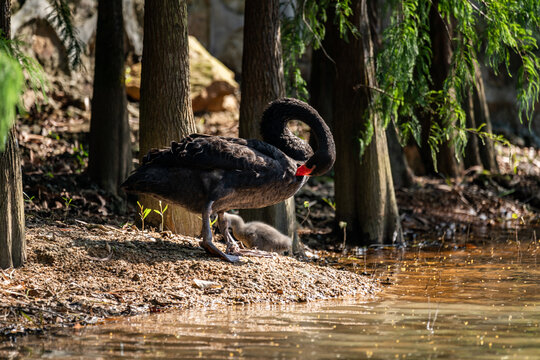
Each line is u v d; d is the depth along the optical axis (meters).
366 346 5.91
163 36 9.87
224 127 19.75
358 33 11.66
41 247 8.36
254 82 10.68
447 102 11.83
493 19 10.96
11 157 7.88
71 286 7.69
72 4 18.83
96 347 5.93
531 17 11.27
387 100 11.75
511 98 26.14
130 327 6.64
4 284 7.50
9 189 7.85
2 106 4.80
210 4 23.19
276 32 10.71
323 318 7.00
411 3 11.14
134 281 7.96
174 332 6.42
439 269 10.16
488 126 18.98
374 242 12.58
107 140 13.77
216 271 8.31
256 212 10.79
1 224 7.77
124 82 14.04
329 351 5.77
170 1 9.84
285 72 12.74
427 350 5.79
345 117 12.55
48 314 6.96
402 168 17.36
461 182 17.98
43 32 18.05
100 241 8.77
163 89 9.90
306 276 8.62
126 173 14.14
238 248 8.98
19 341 6.17
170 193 8.45
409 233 14.30
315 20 12.31
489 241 13.15
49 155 15.54
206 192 8.46
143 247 8.80
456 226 15.10
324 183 17.28
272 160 8.58
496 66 11.59
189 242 9.30
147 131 10.01
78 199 12.80
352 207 12.73
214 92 20.12
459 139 11.95
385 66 11.62
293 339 6.16
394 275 9.69
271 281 8.30
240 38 23.45
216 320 6.91
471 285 8.90
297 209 14.82
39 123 17.22
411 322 6.82
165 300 7.59
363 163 12.52
